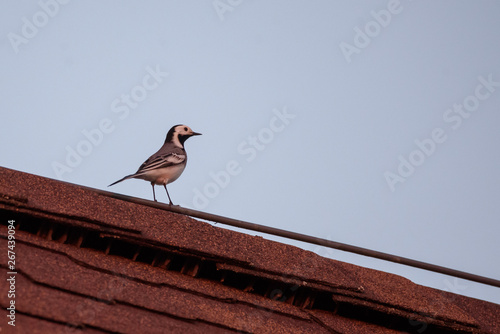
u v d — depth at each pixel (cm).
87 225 1080
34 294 879
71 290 920
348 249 1273
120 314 910
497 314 1305
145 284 1032
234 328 997
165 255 1114
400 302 1185
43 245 1030
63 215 1072
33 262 964
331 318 1153
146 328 897
